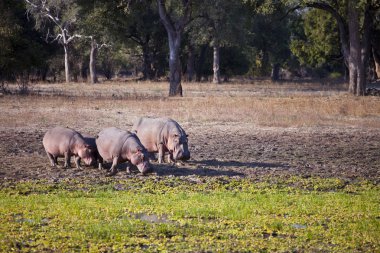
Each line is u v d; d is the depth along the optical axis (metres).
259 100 122.88
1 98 116.81
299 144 67.00
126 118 86.19
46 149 51.62
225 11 187.00
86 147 49.88
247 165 54.03
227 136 71.81
